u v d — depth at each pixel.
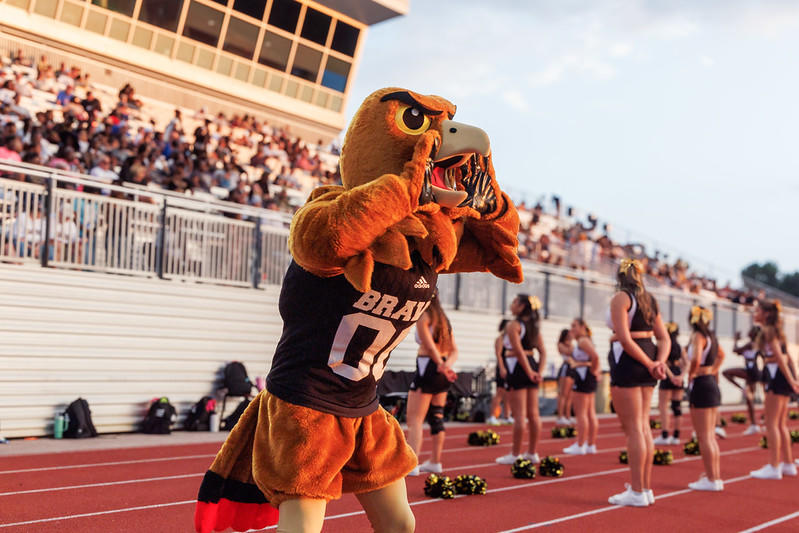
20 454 9.43
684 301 25.69
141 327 12.00
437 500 7.39
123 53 21.97
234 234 13.34
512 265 3.50
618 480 9.05
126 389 11.79
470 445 12.23
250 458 3.19
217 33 23.73
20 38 20.42
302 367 3.06
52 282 11.06
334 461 3.03
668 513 7.18
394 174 2.96
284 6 24.94
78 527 5.84
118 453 9.86
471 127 3.04
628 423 7.44
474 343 17.77
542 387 18.58
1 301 10.54
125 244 11.90
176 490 7.45
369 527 6.05
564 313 20.64
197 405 12.34
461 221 3.42
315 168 23.53
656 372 7.21
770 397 9.80
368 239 2.78
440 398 8.91
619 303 7.16
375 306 3.05
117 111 19.34
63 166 14.05
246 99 24.56
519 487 8.31
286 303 3.14
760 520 7.06
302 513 2.95
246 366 13.32
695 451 12.07
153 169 16.61
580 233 29.94
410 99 3.04
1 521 5.96
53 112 18.06
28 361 10.77
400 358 15.53
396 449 3.32
